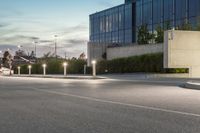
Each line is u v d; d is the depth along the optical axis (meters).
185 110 12.27
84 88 24.69
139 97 17.41
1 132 8.31
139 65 48.41
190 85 23.92
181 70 42.88
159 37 54.62
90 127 8.92
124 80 36.66
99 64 57.62
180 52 34.91
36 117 10.67
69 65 67.75
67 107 13.27
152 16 67.50
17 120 10.09
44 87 26.34
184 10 59.53
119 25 77.25
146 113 11.52
